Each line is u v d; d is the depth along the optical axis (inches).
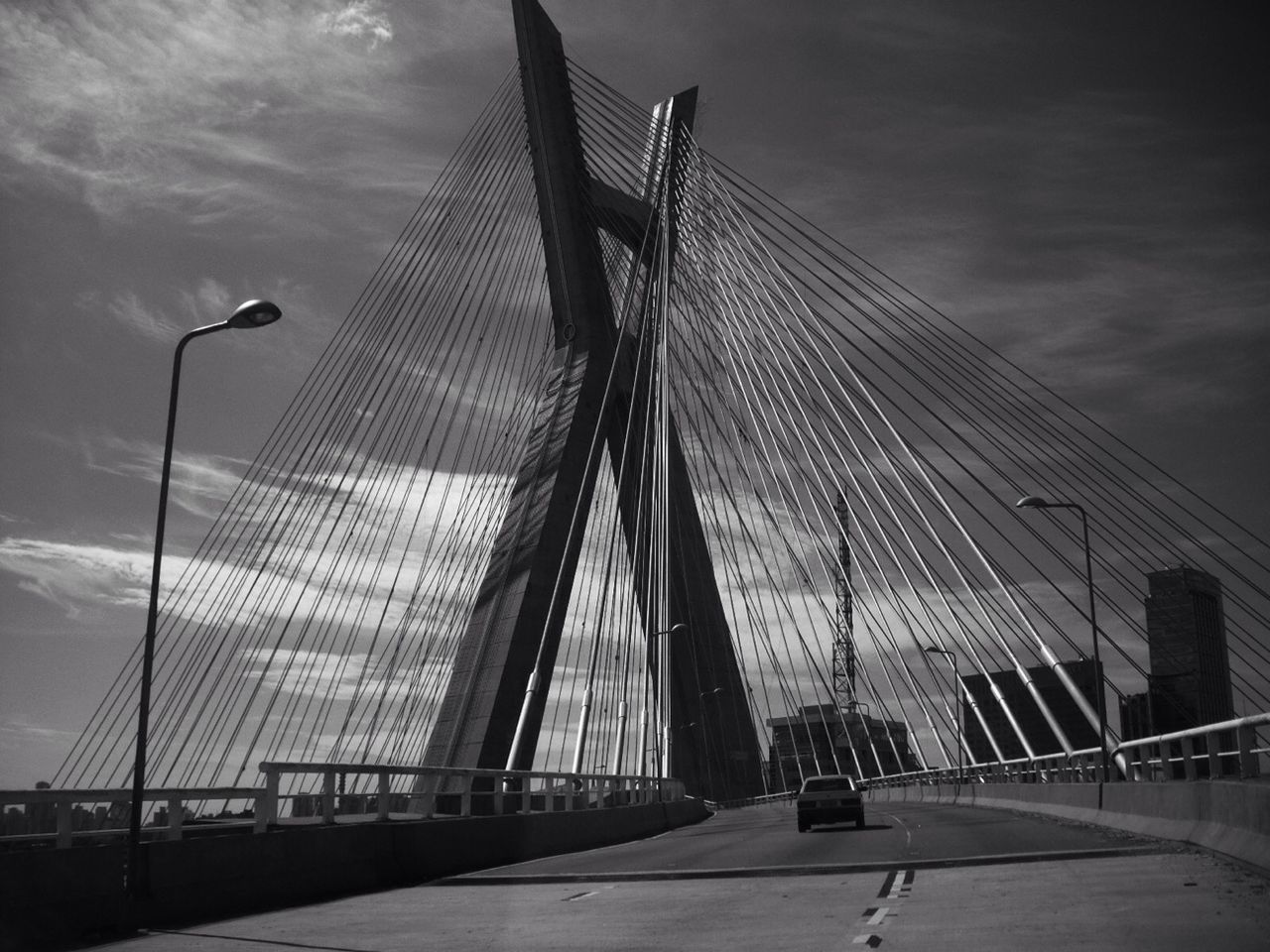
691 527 2960.1
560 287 2844.5
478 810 2154.3
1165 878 597.6
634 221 2888.8
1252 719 702.5
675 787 2075.5
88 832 681.6
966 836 1003.9
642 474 2623.0
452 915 631.8
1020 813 1378.0
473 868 970.7
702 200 2797.7
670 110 2938.0
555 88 2918.3
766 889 689.0
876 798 2743.6
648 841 1349.7
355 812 936.9
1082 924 467.5
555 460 2598.4
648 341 2758.4
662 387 2694.4
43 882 565.6
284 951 519.5
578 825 1244.5
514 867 976.3
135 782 634.8
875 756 2925.7
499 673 2345.0
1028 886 605.9
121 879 610.9
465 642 2501.2
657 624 2529.5
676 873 812.6
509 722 2325.3
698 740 2844.5
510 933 546.6
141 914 615.8
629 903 650.8
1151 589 2016.5
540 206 2869.1
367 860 825.5
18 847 610.9
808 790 1288.1
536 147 2878.9
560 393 2738.7
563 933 538.6
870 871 755.4
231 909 680.4
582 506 2578.7
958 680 2108.8
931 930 479.5
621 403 2819.9
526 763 2233.0
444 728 2410.2
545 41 2942.9
